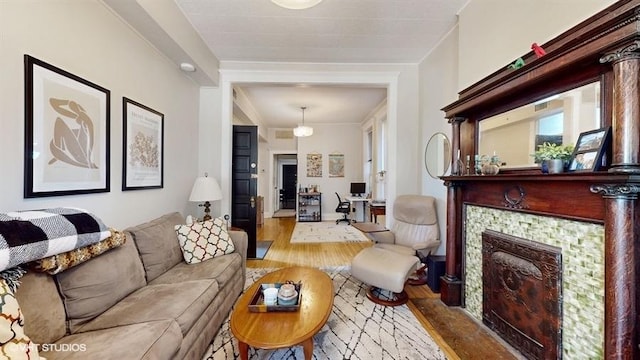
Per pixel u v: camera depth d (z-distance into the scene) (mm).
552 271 1548
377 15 2674
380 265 2545
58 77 1672
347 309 2441
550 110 1651
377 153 6250
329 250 4523
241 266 2725
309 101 5539
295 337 1412
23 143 1492
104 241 1603
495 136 2145
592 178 1225
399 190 3898
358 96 5211
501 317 1969
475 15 2357
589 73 1415
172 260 2262
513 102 1950
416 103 3859
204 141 3756
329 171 7902
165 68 2881
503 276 1946
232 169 4039
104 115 2035
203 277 2041
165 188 2920
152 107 2662
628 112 1130
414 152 3881
